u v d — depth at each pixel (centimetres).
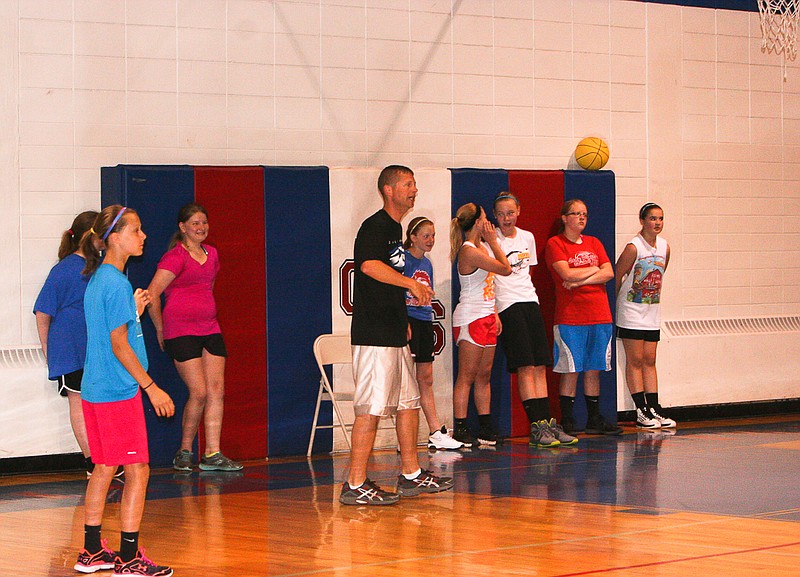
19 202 1181
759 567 664
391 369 903
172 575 669
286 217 1251
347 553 721
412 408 946
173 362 1184
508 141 1434
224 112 1278
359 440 909
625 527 794
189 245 1127
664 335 1526
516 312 1288
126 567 673
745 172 1595
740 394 1578
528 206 1387
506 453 1223
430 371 1265
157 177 1184
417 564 685
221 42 1275
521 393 1301
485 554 711
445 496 941
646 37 1522
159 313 1139
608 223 1439
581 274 1338
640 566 669
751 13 1600
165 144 1249
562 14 1465
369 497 903
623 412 1491
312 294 1266
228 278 1218
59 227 1198
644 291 1434
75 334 1078
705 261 1564
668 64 1536
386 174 912
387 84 1363
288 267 1251
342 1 1335
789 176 1623
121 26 1227
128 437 680
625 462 1133
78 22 1207
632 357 1448
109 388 682
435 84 1390
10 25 1176
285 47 1308
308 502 930
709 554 701
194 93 1262
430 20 1386
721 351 1564
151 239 1181
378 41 1357
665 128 1534
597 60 1490
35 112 1189
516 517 840
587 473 1059
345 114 1341
